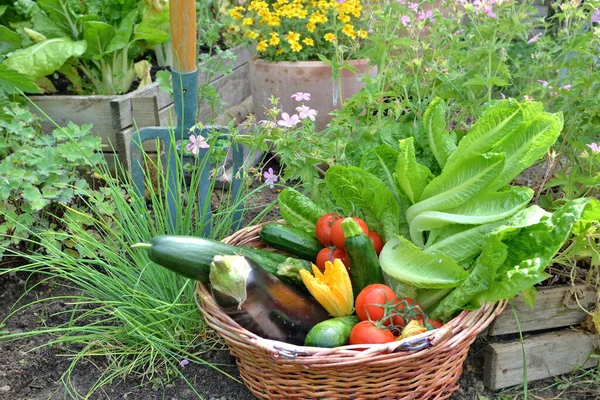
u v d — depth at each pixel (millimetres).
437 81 1615
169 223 1588
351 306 1246
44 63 1812
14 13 2045
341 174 1323
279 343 1138
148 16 2010
